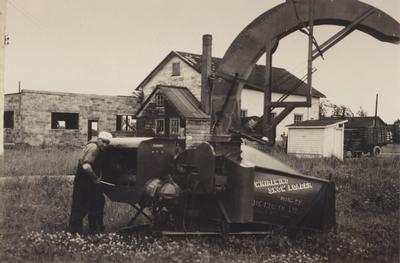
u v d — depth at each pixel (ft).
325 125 100.63
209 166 22.84
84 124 114.52
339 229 27.81
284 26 28.76
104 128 118.21
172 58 121.19
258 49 28.60
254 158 26.43
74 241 21.68
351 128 118.93
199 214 24.39
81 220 24.97
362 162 75.00
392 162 72.18
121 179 25.86
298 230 25.67
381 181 45.01
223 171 23.54
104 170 27.04
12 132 108.06
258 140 29.01
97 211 25.34
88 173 24.17
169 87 112.68
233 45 28.66
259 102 117.70
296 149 105.09
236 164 23.18
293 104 29.12
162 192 22.79
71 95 111.96
